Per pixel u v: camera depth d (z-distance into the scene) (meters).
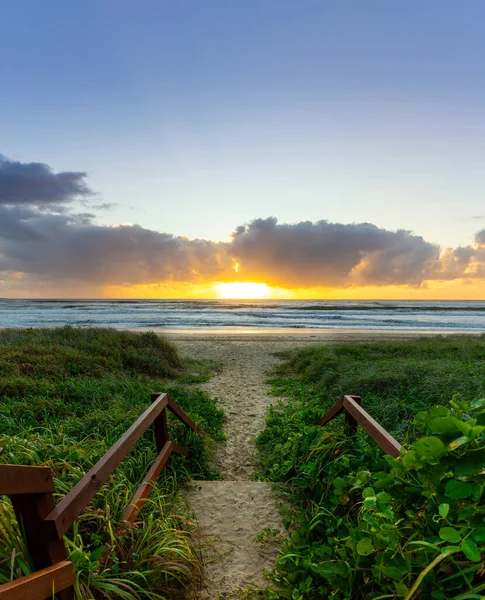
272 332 28.52
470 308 69.56
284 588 2.41
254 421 7.03
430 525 1.69
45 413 5.55
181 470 4.20
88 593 1.78
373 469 2.98
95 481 2.06
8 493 1.31
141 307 70.19
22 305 73.81
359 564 1.98
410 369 7.80
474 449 1.44
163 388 7.99
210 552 2.86
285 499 3.65
